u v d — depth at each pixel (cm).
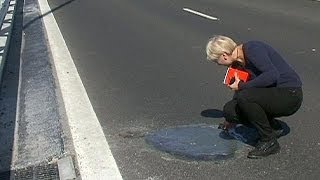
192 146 548
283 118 637
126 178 486
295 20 1457
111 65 980
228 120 536
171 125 622
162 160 520
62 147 582
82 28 1503
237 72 505
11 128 673
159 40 1234
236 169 495
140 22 1577
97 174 496
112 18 1711
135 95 765
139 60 1015
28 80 918
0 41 1123
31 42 1319
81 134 604
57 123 664
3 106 771
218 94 751
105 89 807
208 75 867
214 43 497
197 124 620
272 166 500
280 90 500
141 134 596
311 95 732
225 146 544
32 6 2275
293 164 503
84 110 699
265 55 488
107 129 619
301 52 1022
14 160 570
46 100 777
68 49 1170
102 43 1230
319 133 583
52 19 1761
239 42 1162
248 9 1769
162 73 897
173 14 1734
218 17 1600
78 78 888
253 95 499
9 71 998
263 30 1311
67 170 519
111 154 541
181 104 710
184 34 1304
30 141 619
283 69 504
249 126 549
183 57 1024
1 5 1427
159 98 745
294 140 563
